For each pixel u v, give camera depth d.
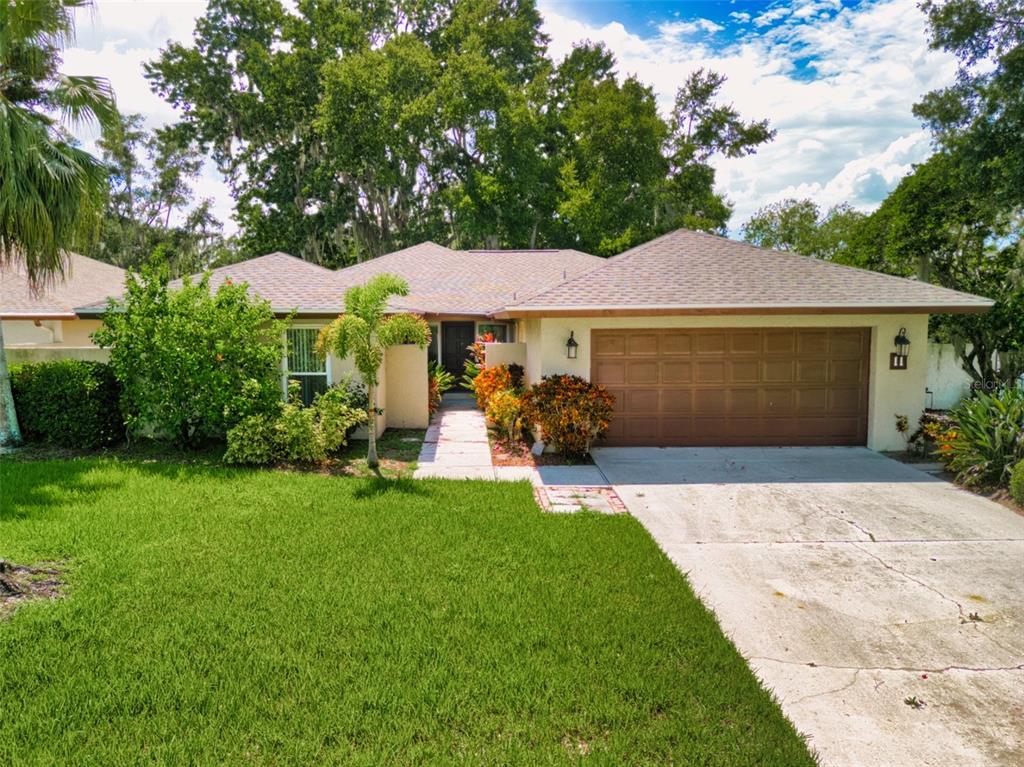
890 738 3.85
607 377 12.17
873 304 11.13
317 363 12.80
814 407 12.29
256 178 34.41
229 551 6.48
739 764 3.49
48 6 9.67
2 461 10.55
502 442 12.88
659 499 8.99
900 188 18.41
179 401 10.99
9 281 16.42
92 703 3.90
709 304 11.15
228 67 33.78
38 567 5.98
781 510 8.50
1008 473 9.11
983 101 16.48
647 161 32.00
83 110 10.73
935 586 6.07
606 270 12.55
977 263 18.11
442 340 22.08
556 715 3.88
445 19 36.53
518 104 31.62
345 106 30.67
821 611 5.54
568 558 6.48
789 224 41.91
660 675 4.34
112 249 35.25
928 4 16.62
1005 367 16.59
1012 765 3.62
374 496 8.64
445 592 5.59
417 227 35.47
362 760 3.44
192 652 4.52
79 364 11.51
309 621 5.00
